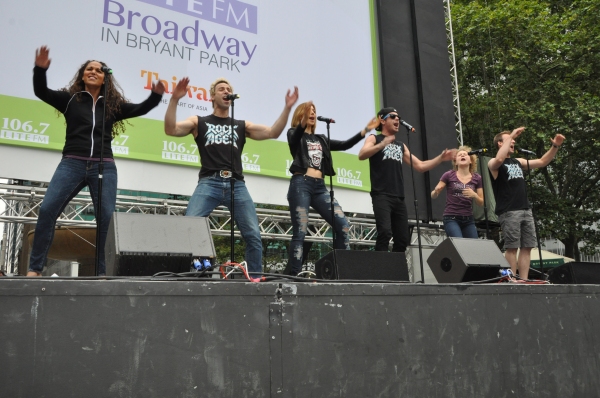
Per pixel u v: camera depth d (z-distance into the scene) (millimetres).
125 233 2492
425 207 6867
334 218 4156
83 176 3309
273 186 6059
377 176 4488
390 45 7004
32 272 3166
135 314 1948
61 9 5090
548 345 2764
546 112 11242
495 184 4867
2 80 4824
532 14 12055
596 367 2891
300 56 6324
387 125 4570
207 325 2041
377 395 2289
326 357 2217
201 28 5750
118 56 5305
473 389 2514
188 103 5605
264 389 2084
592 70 11906
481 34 11688
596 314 2963
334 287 2287
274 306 2160
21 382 1769
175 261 2520
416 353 2408
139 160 5391
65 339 1843
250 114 5922
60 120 5070
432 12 7414
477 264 3223
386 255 3256
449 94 7301
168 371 1956
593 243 13047
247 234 3873
